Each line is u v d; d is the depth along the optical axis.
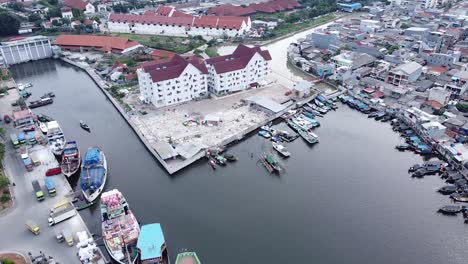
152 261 84.88
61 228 96.88
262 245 94.38
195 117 154.50
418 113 150.12
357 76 189.50
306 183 117.88
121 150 135.25
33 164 122.56
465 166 121.00
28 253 89.00
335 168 125.50
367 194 113.31
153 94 160.62
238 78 176.50
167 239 95.75
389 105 163.50
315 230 99.38
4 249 90.19
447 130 141.50
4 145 133.88
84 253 86.81
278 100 169.50
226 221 102.00
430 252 93.31
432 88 167.25
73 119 158.62
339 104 172.38
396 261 90.56
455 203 110.06
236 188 115.50
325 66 197.38
